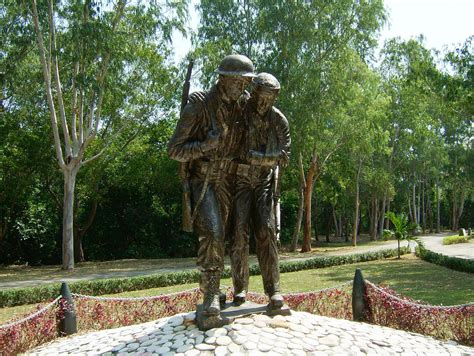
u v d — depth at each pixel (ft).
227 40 68.13
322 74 69.15
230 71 15.14
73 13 57.36
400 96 103.65
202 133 15.89
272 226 16.26
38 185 83.61
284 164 16.79
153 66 63.72
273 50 70.38
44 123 74.74
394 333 17.02
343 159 92.89
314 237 161.17
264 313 15.61
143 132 80.74
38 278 55.52
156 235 97.81
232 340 13.76
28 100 69.46
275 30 70.13
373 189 114.93
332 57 71.00
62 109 61.05
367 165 110.11
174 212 97.81
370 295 20.86
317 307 22.49
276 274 16.24
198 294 24.39
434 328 19.72
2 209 79.10
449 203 179.42
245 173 16.24
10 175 76.69
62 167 62.44
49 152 75.66
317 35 69.67
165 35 59.31
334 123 75.82
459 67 48.34
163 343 14.30
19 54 58.80
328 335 14.64
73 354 15.47
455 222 155.43
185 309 23.77
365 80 72.69
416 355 14.66
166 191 94.32
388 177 111.24
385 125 104.78
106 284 41.16
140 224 94.58
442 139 125.49
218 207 15.70
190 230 16.07
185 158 15.58
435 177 144.05
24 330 19.42
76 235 86.07
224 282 42.91
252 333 14.11
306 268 58.13
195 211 15.56
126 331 16.80
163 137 89.92
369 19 70.38
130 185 90.02
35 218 86.12
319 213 143.02
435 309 19.98
